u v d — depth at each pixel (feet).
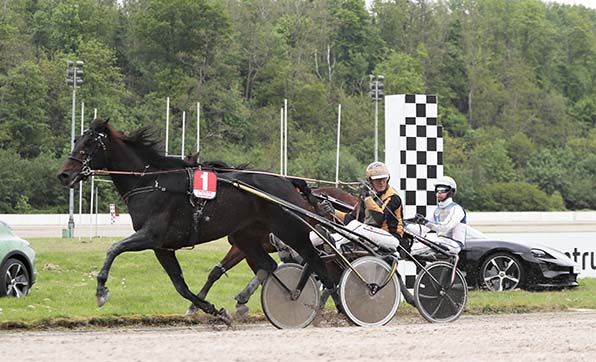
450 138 221.05
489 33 286.46
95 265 51.16
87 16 218.18
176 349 24.44
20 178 158.30
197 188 33.04
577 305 42.14
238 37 229.04
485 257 47.60
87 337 27.99
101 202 143.13
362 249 34.78
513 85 257.96
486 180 208.64
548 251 48.49
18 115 174.50
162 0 207.00
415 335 27.48
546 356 23.35
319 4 270.05
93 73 185.68
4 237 39.34
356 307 33.53
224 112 198.39
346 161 181.98
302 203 34.71
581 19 309.01
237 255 36.86
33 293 40.70
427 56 256.93
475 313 39.75
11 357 23.12
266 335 27.76
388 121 47.21
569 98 277.03
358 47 257.96
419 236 35.47
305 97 214.48
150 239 32.91
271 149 187.73
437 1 295.48
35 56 205.16
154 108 192.54
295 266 34.50
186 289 34.30
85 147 33.47
